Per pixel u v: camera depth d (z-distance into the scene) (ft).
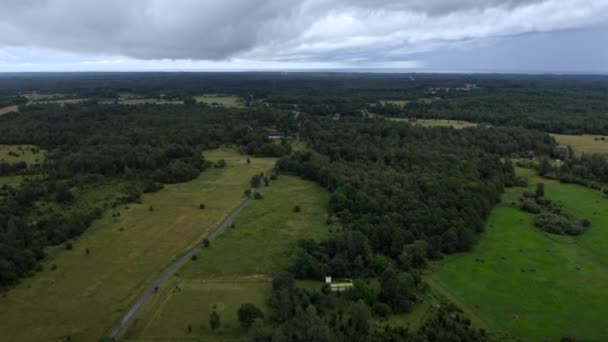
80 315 223.51
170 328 210.59
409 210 341.21
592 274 276.41
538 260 295.07
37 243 300.40
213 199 416.26
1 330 210.79
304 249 285.84
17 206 362.33
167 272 271.08
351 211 365.81
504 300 246.06
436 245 301.84
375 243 297.53
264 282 257.14
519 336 213.87
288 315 216.95
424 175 416.05
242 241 318.65
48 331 210.38
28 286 251.19
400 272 266.57
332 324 212.64
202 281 258.16
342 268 265.13
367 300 231.91
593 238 329.11
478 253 305.73
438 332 210.38
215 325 207.72
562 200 408.87
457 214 333.62
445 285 261.85
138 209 384.47
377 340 201.16
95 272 269.23
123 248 304.71
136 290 247.91
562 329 220.02
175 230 338.54
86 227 338.54
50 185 418.51
